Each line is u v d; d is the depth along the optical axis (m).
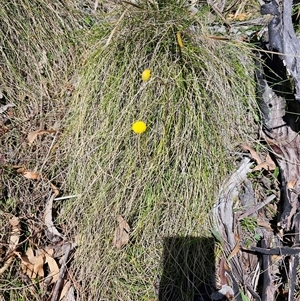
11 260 0.53
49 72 0.63
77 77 0.62
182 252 0.54
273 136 0.60
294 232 0.56
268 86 0.60
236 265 0.55
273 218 0.58
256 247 0.55
